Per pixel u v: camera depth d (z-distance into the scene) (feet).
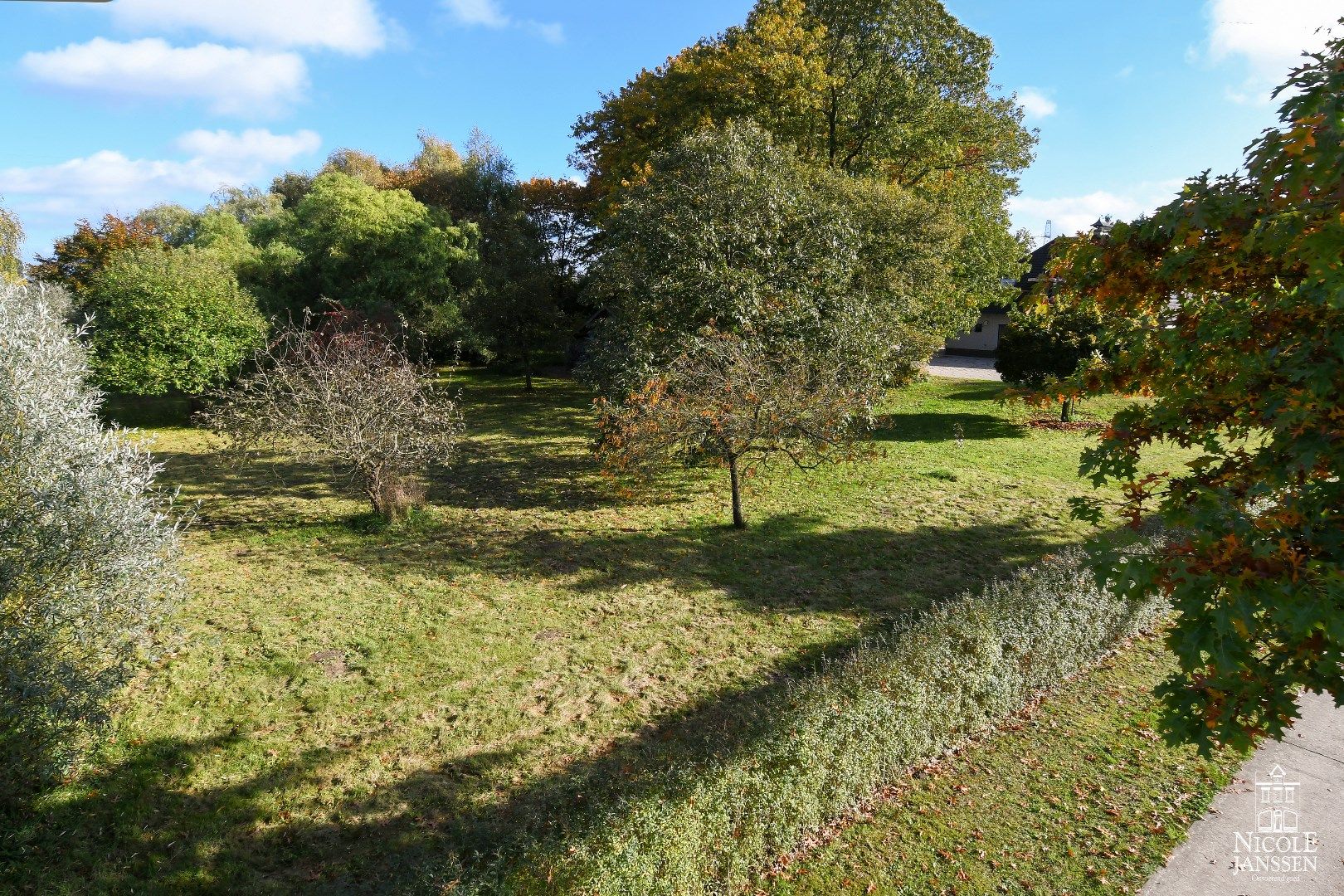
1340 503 10.45
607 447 44.24
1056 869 15.62
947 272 64.64
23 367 19.57
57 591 16.93
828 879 15.39
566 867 12.71
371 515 39.78
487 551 35.50
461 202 117.39
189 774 18.75
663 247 45.34
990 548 35.65
